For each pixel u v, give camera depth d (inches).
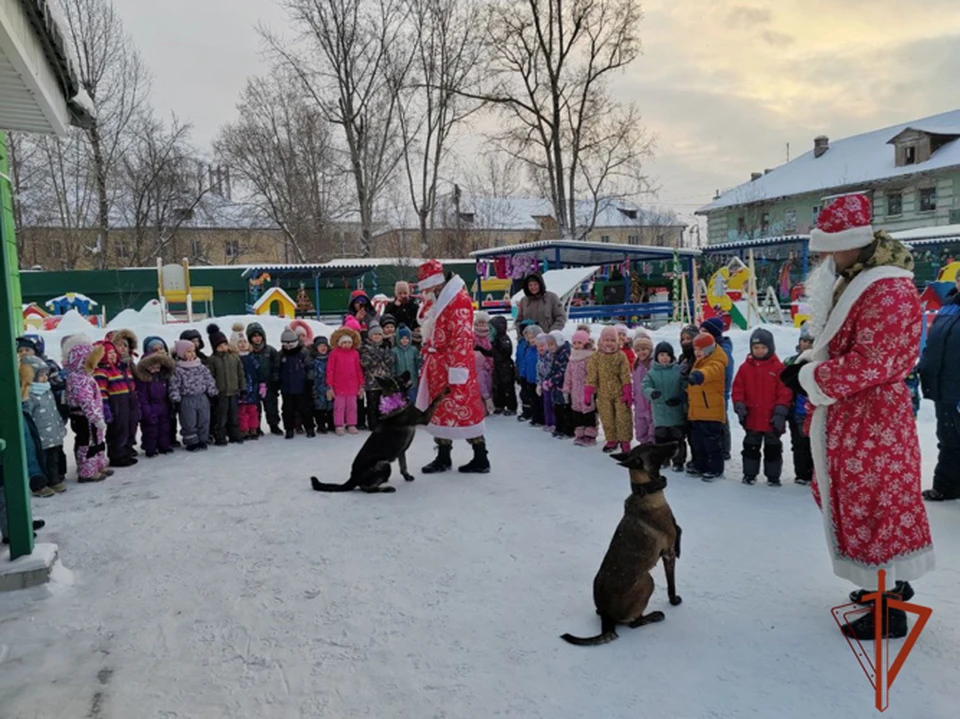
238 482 249.6
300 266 1000.9
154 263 1443.2
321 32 1242.6
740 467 251.3
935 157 1507.1
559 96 1181.1
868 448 125.7
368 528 195.3
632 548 130.2
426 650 128.7
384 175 1312.7
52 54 156.2
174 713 111.6
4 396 159.2
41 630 140.3
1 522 178.2
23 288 1091.3
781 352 455.5
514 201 2132.1
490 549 176.6
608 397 273.1
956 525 184.7
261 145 1434.5
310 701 114.0
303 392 329.1
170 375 301.4
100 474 261.3
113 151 1317.7
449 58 1237.1
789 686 113.4
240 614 145.3
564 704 110.8
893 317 121.3
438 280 246.5
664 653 124.6
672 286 885.2
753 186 1899.6
